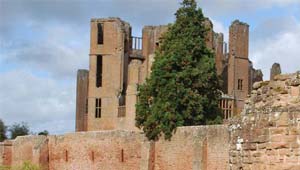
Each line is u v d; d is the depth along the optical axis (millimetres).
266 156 25703
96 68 151125
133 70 145000
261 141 25906
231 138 27719
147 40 149125
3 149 107875
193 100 84062
